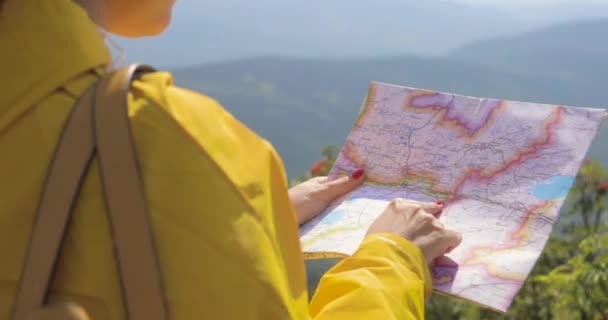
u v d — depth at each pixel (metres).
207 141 1.00
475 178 1.80
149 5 1.17
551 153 1.76
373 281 1.34
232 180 1.00
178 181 0.97
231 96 161.38
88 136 0.95
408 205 1.62
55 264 0.91
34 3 1.01
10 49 0.99
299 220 1.89
